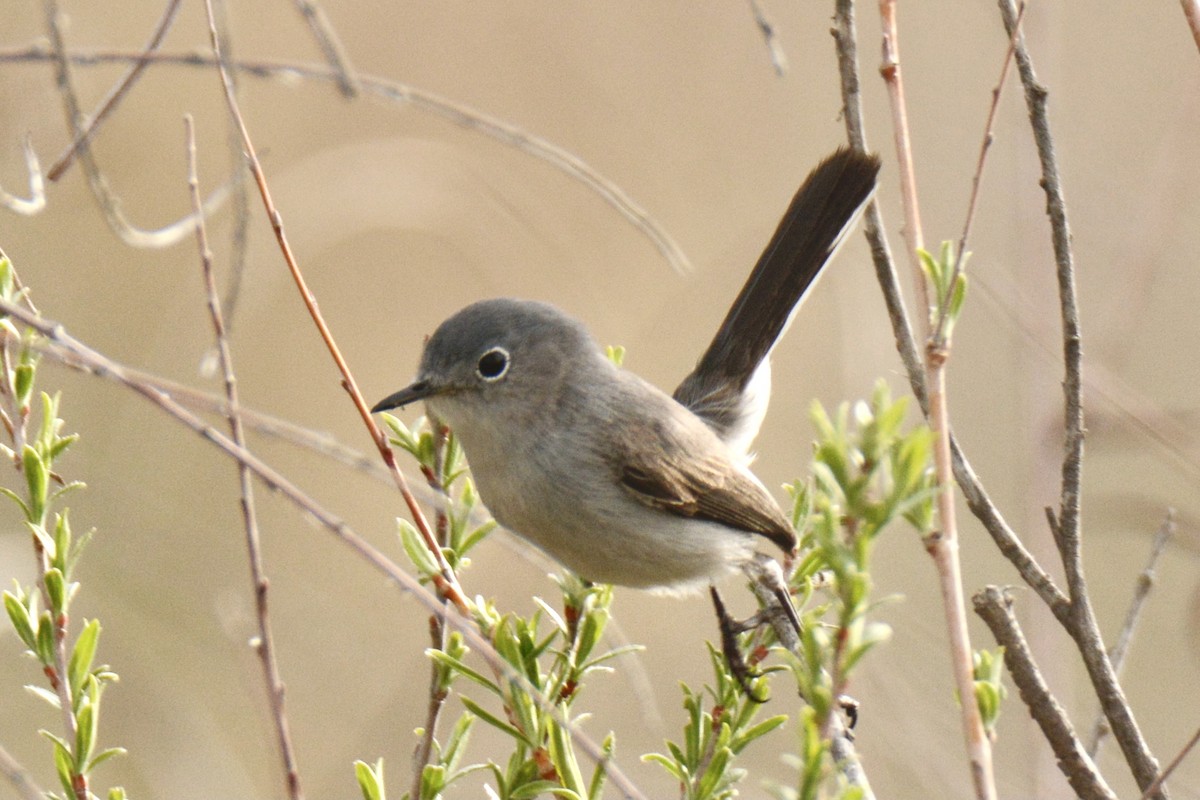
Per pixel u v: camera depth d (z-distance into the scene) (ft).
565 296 43.52
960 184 43.09
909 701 34.24
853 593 13.34
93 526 36.94
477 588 37.19
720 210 47.32
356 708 37.14
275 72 25.64
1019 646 18.65
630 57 49.47
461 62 48.57
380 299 46.80
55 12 24.45
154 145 43.86
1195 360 43.80
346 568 41.14
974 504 19.98
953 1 45.60
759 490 27.35
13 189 35.06
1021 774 33.83
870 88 45.62
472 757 35.35
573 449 26.32
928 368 16.24
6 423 18.76
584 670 19.42
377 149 40.57
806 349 44.01
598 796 18.37
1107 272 39.75
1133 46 46.09
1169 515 22.35
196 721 32.99
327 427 44.78
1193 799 33.22
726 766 18.17
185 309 40.68
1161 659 39.60
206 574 37.47
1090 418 30.96
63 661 17.70
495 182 41.55
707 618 42.27
